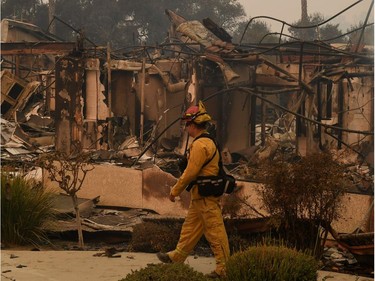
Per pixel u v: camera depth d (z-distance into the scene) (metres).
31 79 29.77
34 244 9.52
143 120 21.55
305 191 7.88
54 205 10.84
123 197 12.16
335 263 7.89
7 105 25.80
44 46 24.34
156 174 11.86
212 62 19.38
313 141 18.22
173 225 9.20
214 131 18.50
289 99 23.84
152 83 21.95
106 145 20.48
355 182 11.14
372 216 8.96
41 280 6.75
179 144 18.64
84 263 7.74
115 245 10.03
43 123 25.19
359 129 19.48
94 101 20.69
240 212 9.05
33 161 17.03
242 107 19.34
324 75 18.91
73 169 9.97
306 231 8.01
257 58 18.34
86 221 10.83
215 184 6.80
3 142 20.48
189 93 19.50
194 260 8.14
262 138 20.77
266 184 8.06
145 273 5.66
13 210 9.52
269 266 5.86
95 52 21.22
